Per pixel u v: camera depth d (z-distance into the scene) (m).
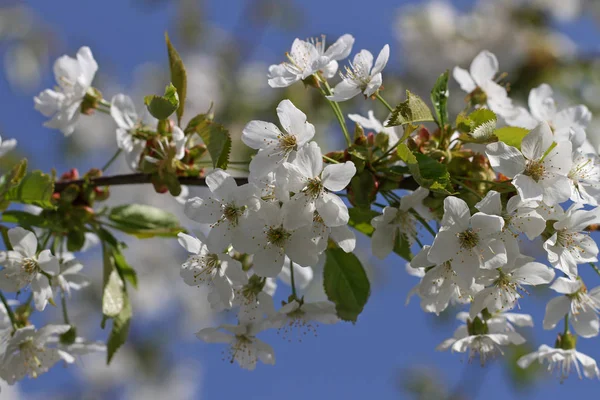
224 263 0.67
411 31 1.28
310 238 0.66
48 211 0.72
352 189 0.68
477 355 0.72
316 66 0.68
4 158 1.00
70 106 0.73
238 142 1.21
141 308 1.44
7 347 0.70
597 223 0.68
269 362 0.71
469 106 0.74
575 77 1.16
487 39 1.24
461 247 0.65
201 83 1.29
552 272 0.66
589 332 0.69
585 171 0.67
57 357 0.71
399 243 0.69
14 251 0.69
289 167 0.65
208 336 0.70
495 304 0.67
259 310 0.69
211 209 0.66
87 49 0.74
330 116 1.15
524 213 0.65
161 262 1.44
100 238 0.72
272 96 1.26
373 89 0.68
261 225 0.66
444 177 0.66
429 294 0.67
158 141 0.70
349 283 0.71
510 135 0.67
